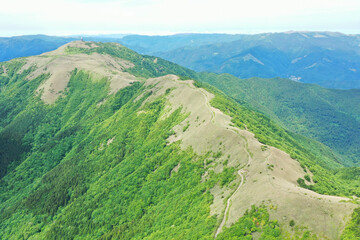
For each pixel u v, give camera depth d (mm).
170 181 117000
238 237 63188
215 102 161250
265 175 82312
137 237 97250
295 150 159250
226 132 117688
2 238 146750
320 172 110500
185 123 153625
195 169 111688
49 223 145750
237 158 99562
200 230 73438
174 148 136125
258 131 135625
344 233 56125
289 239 58906
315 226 59969
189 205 93312
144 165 139875
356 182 119938
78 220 131500
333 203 64062
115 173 153125
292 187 75312
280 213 65312
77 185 163875
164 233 86312
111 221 118625
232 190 83812
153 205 113438
